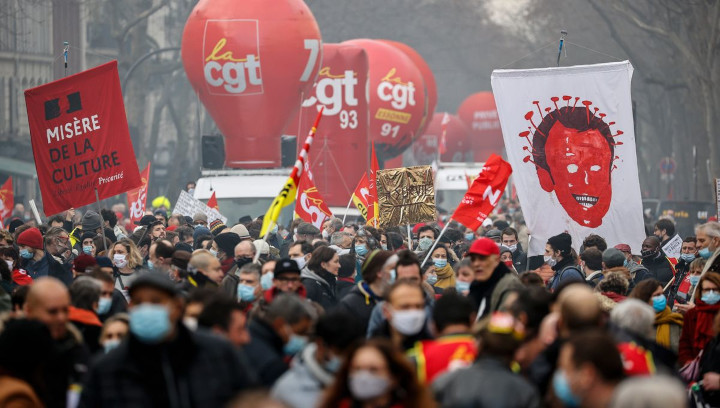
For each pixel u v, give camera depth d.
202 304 18.47
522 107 31.86
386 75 84.00
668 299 33.59
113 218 43.31
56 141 32.56
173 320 14.95
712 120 104.75
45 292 16.95
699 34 104.44
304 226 39.84
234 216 58.97
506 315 15.34
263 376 17.09
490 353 14.98
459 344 16.25
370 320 20.52
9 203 54.50
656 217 86.00
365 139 66.75
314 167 66.62
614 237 31.70
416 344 16.98
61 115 32.50
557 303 17.84
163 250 27.56
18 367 15.59
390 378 13.98
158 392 14.76
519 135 31.89
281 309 17.45
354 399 14.28
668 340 23.36
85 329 19.88
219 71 61.25
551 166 31.83
